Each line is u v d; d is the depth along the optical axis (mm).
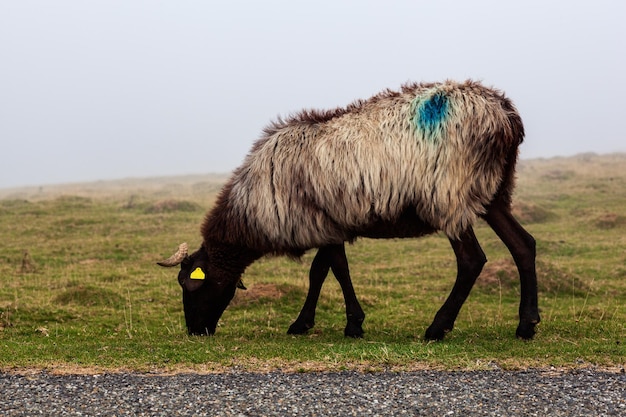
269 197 8500
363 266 16844
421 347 7672
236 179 8969
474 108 8023
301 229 8477
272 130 8883
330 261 8914
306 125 8594
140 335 9711
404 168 7984
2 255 17938
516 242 8328
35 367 6980
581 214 24672
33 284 14062
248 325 10375
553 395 5918
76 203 29781
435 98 8102
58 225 23609
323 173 8227
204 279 8992
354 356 7215
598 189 31297
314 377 6480
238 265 9117
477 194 8070
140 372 6812
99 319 10969
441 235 21172
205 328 9266
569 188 32250
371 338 8953
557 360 7051
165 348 8062
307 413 5504
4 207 28734
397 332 9508
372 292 13242
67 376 6617
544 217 23750
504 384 6219
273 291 12273
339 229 8461
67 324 10617
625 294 12867
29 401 5844
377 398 5840
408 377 6430
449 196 7957
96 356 7543
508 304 12047
